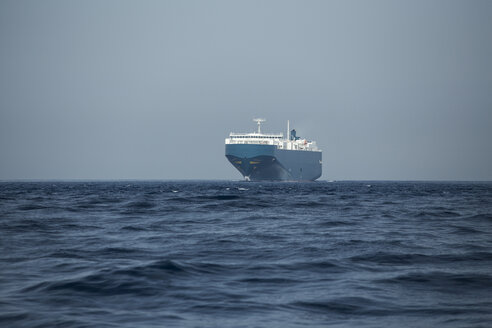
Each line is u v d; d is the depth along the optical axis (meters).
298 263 46.75
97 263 46.56
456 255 52.66
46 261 48.06
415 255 52.41
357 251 54.97
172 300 32.03
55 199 185.62
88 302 31.44
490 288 36.22
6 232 75.31
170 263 43.53
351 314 29.25
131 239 66.81
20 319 27.56
